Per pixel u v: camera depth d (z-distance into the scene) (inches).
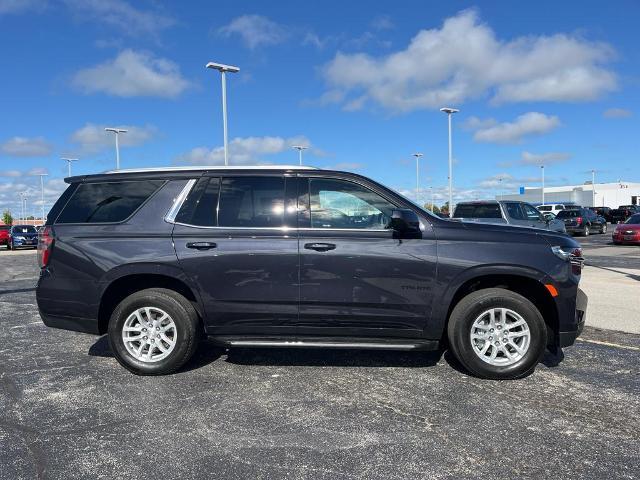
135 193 199.5
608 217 1921.8
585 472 123.6
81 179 204.7
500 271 182.7
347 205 191.9
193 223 193.2
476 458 130.7
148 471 125.4
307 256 186.2
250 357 218.5
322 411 161.0
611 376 192.7
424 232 186.7
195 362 212.4
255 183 195.9
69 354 226.8
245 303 189.6
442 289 184.1
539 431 145.8
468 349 185.9
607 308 316.8
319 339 190.4
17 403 169.5
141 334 196.1
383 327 188.4
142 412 161.3
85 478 122.3
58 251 197.2
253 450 135.8
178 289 201.9
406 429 147.7
